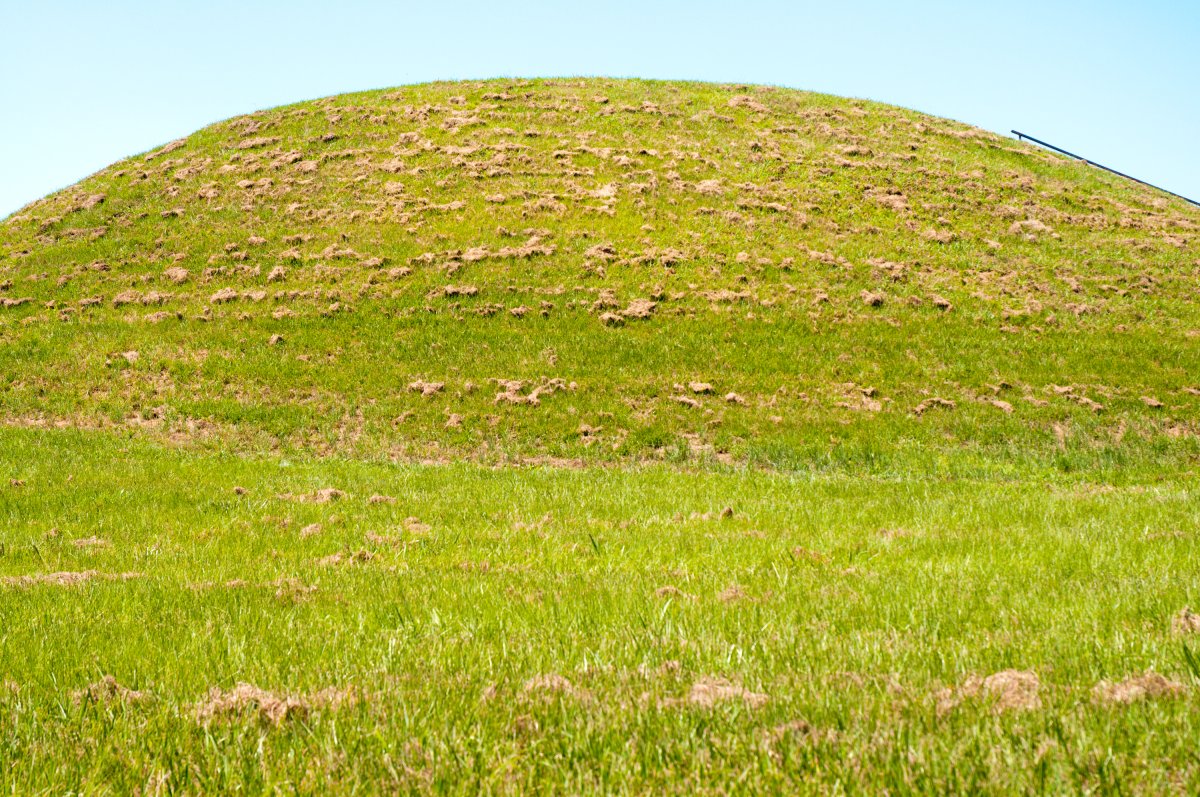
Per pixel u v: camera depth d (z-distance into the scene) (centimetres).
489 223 3450
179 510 1351
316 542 1111
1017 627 589
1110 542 959
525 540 1100
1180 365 2709
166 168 4100
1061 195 4131
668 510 1367
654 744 372
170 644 599
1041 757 340
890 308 3012
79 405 2461
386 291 3028
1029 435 2278
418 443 2273
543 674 496
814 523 1212
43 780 361
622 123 4422
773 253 3319
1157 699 411
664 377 2614
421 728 402
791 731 381
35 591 802
